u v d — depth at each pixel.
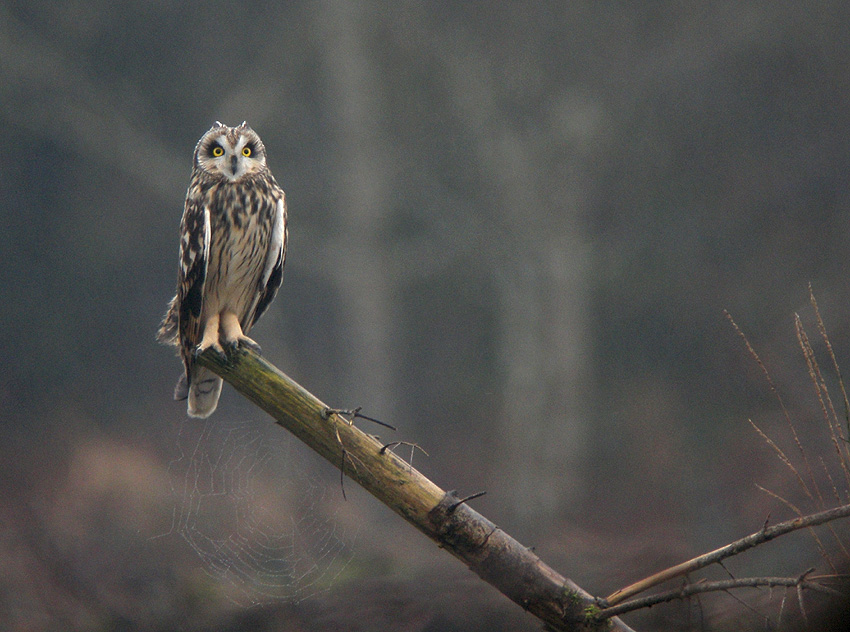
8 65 19.34
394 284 18.75
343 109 18.41
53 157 20.52
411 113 19.80
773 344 14.70
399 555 8.77
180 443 13.98
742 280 17.77
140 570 7.13
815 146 18.77
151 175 19.95
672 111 19.08
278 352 18.33
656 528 11.31
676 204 19.16
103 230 20.48
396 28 18.91
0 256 19.52
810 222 18.17
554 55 18.83
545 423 16.12
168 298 20.44
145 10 20.67
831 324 14.17
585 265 17.58
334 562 7.88
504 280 18.20
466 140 19.66
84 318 19.48
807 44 18.59
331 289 20.58
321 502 10.49
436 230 19.69
